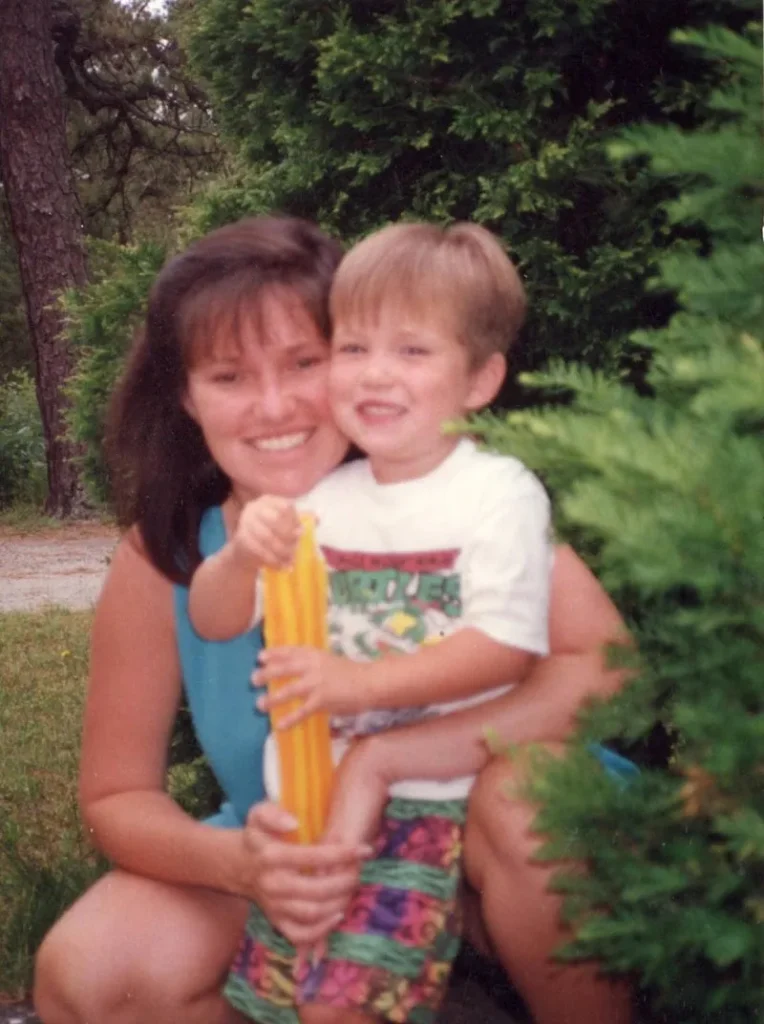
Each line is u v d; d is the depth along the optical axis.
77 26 22.27
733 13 2.92
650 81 3.19
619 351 3.07
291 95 3.61
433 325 2.24
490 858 2.13
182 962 2.37
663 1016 1.89
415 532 2.26
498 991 2.87
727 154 1.41
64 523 16.09
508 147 3.25
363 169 3.35
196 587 2.30
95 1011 2.36
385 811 2.24
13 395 19.16
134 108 25.06
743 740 1.31
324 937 2.16
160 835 2.36
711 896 1.39
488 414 1.79
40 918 3.45
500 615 2.14
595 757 1.57
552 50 3.20
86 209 27.03
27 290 16.42
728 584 1.25
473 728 2.16
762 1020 1.49
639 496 1.30
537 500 2.23
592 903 1.53
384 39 3.30
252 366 2.30
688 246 2.96
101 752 2.50
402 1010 2.14
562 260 3.09
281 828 2.16
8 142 16.30
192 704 2.51
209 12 3.85
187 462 2.46
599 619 2.24
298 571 2.13
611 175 3.08
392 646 2.27
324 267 2.35
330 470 2.41
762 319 1.42
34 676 7.49
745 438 1.30
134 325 3.96
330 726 2.30
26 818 4.77
